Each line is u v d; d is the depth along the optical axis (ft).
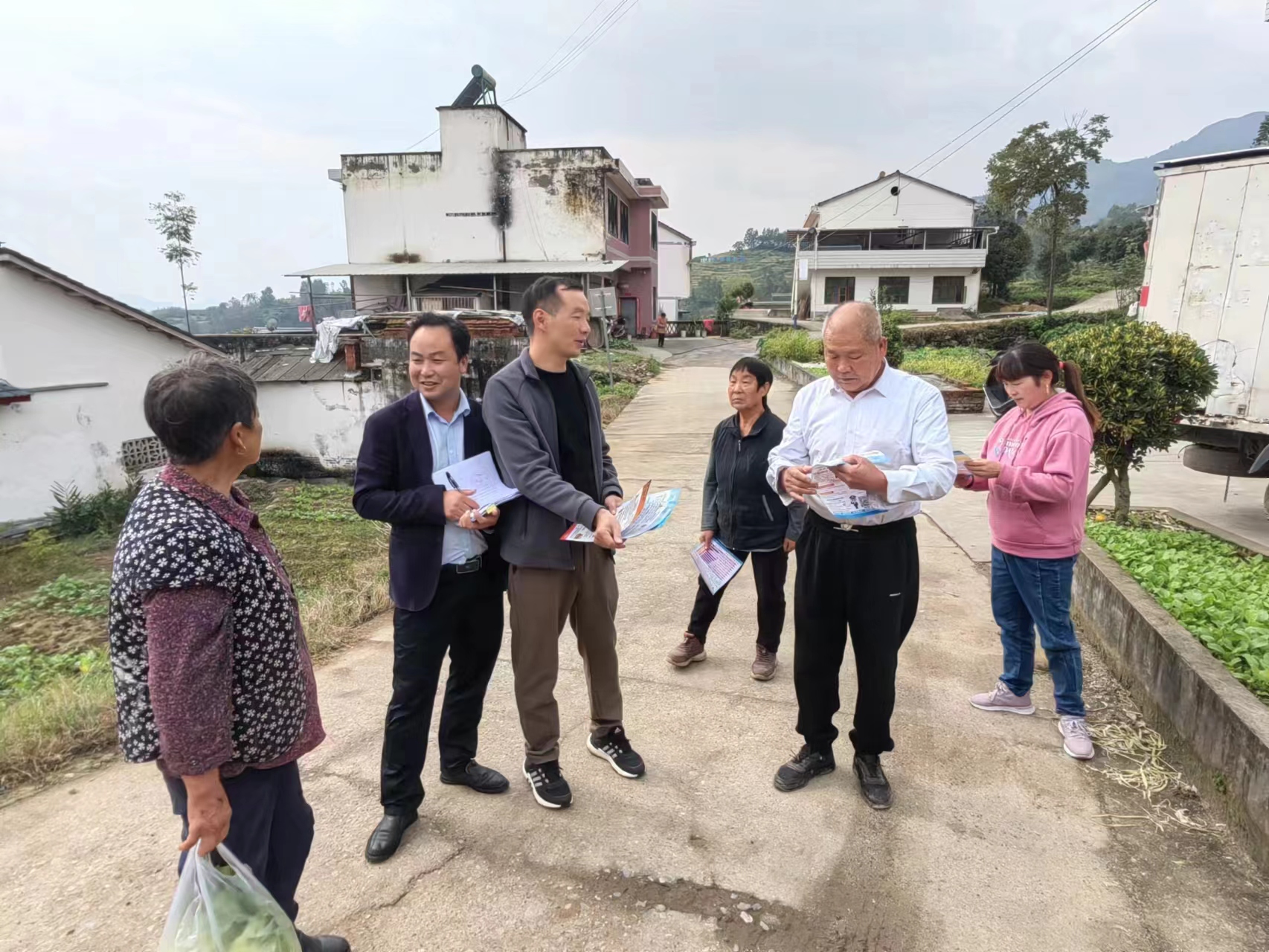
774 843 8.58
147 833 8.95
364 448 8.45
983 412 44.42
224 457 5.30
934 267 123.54
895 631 8.74
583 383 9.25
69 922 7.54
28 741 10.68
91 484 34.01
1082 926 7.29
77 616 20.77
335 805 9.39
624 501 9.66
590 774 9.97
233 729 5.28
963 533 20.40
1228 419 18.58
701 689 12.35
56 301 32.30
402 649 8.38
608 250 88.33
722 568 11.56
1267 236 17.54
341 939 7.00
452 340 8.48
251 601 5.23
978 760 10.10
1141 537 16.84
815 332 101.91
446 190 85.76
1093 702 11.51
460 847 8.58
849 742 10.77
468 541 8.63
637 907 7.66
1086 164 95.66
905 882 7.94
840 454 8.70
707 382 65.00
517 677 9.04
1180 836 8.52
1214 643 10.61
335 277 81.92
